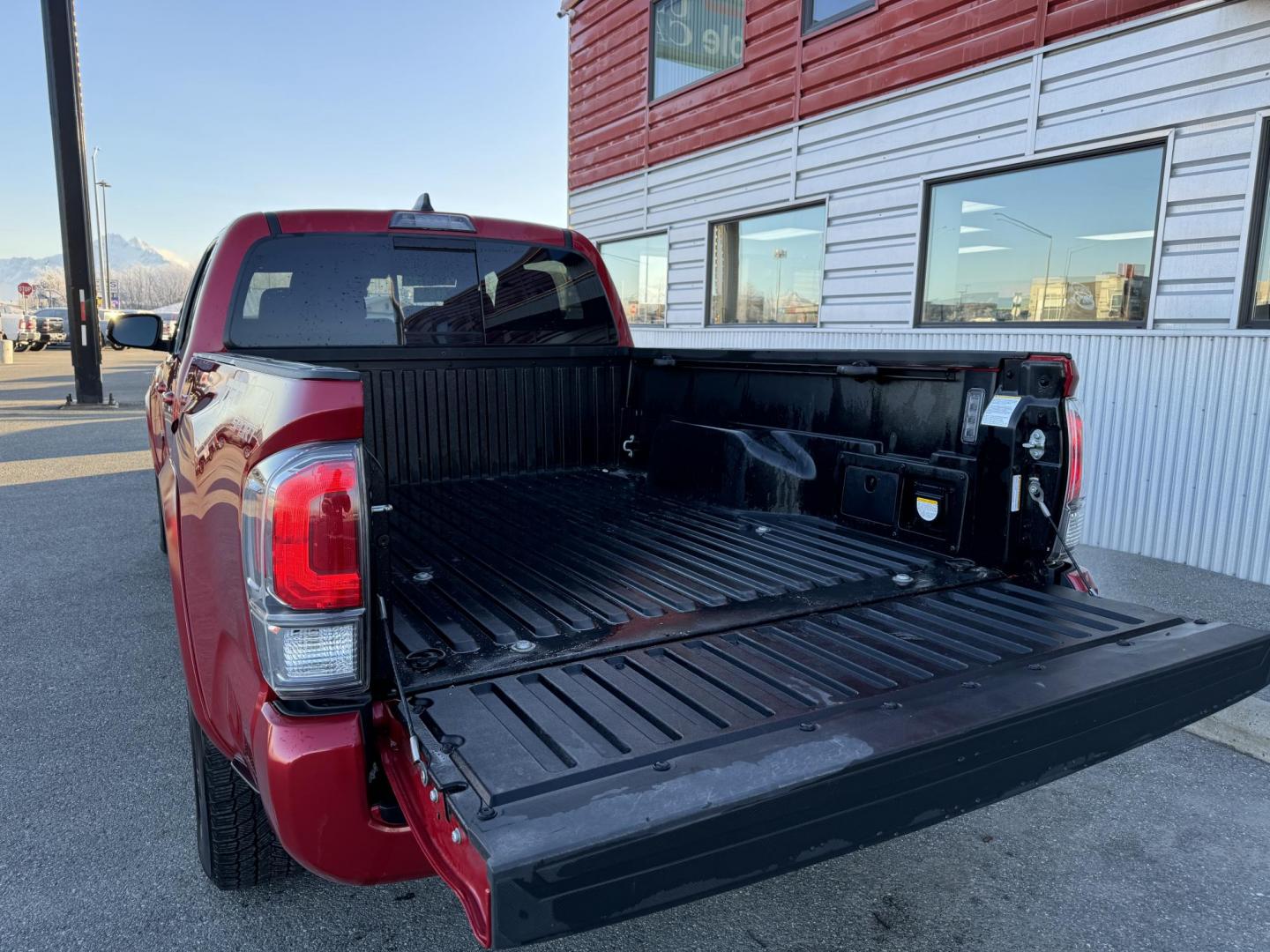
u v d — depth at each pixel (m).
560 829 1.28
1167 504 5.53
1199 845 2.78
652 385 4.07
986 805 1.69
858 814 1.52
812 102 8.01
